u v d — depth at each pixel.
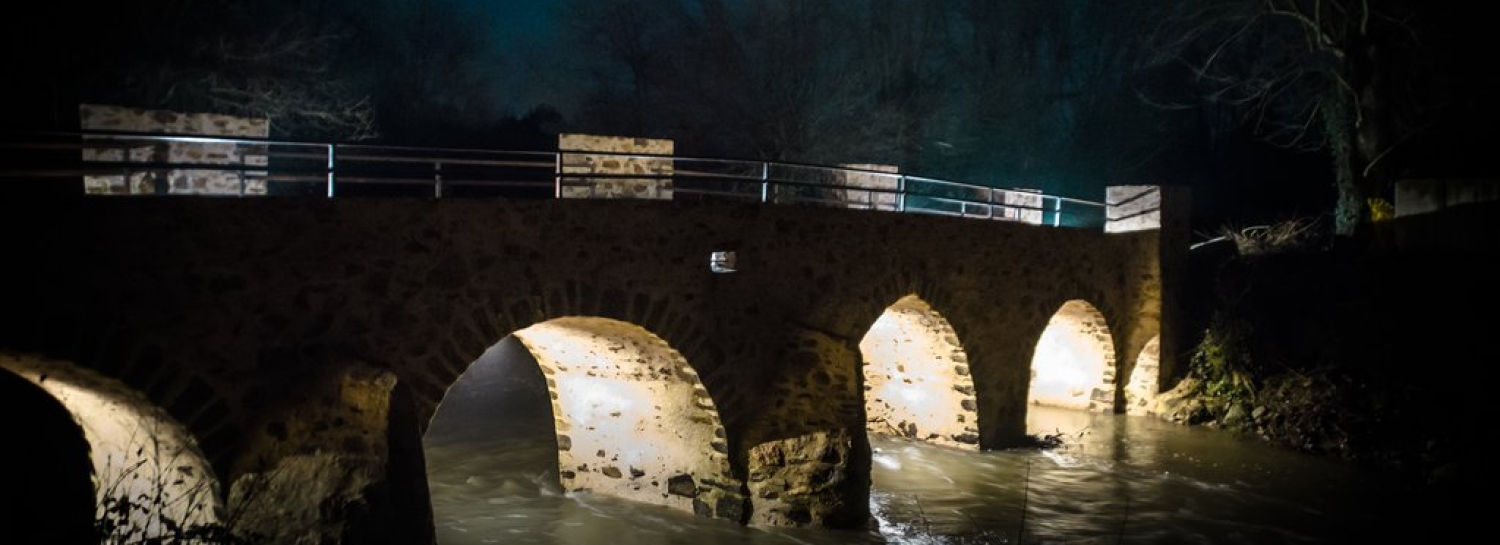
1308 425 17.47
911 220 14.48
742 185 27.39
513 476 13.95
